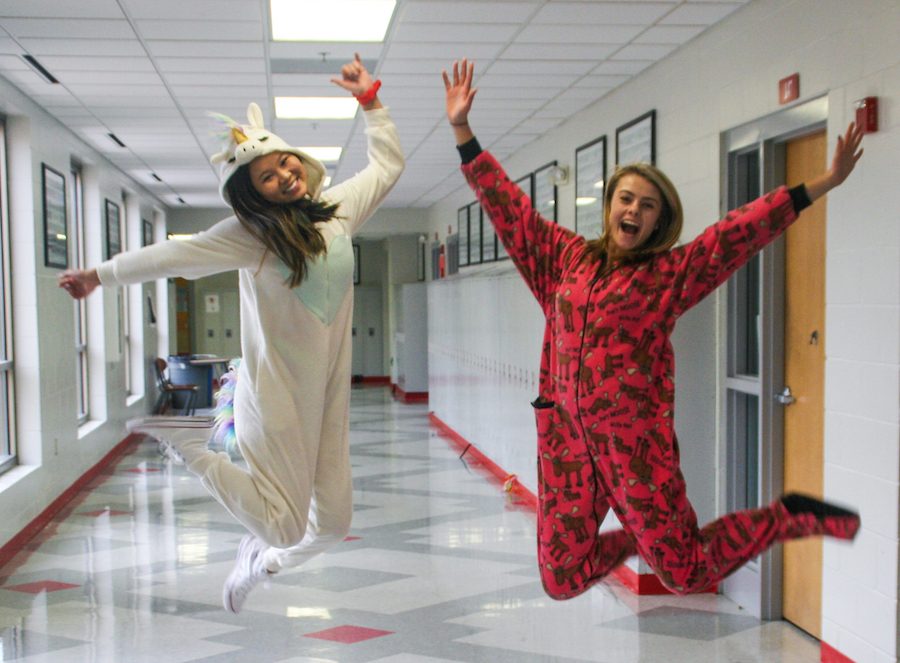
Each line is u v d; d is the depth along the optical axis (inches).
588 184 263.3
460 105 92.0
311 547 105.4
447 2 170.2
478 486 301.3
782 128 161.8
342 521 102.4
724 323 184.9
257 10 173.6
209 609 180.9
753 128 172.6
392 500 282.0
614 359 82.3
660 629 167.3
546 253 90.7
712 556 82.3
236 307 692.1
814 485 160.6
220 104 258.8
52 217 272.2
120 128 295.1
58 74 221.3
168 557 220.2
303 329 95.0
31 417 251.6
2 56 203.9
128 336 458.6
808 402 162.2
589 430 83.4
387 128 106.2
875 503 134.6
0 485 224.1
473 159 92.4
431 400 479.5
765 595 171.3
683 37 193.9
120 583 199.2
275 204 92.2
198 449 97.7
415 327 565.9
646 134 220.1
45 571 209.3
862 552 138.0
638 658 153.3
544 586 88.3
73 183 336.8
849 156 80.2
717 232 81.3
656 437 82.4
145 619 175.3
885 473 132.1
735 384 181.8
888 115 130.6
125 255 92.7
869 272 135.3
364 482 310.8
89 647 160.4
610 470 83.0
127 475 334.0
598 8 173.8
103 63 211.3
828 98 145.6
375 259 693.9
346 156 359.3
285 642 162.4
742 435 184.2
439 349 446.6
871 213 134.6
